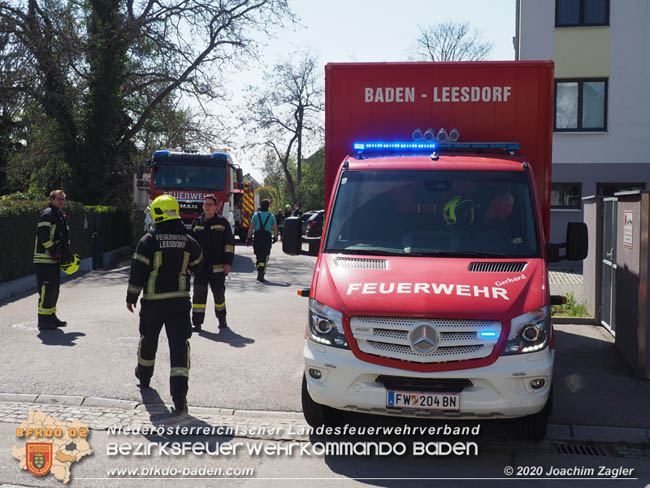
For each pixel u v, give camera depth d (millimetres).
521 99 7199
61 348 8281
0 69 24312
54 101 26250
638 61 20766
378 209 6129
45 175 28500
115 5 27125
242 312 11180
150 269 6199
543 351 4887
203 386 6836
